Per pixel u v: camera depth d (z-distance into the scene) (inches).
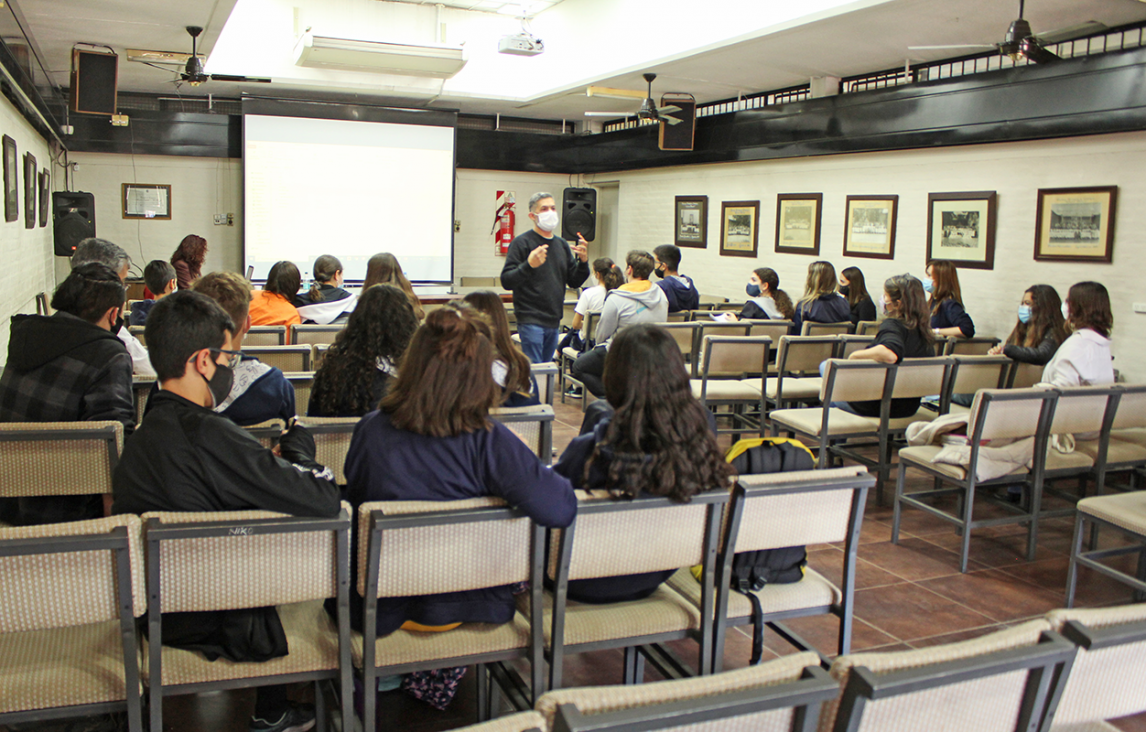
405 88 398.0
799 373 214.7
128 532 59.6
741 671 43.9
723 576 79.9
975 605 125.6
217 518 62.4
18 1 250.7
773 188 367.9
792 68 318.0
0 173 213.0
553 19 394.6
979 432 132.6
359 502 74.2
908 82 281.4
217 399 72.5
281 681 70.6
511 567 72.8
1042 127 237.5
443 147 446.0
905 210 301.6
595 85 373.1
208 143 419.5
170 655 69.0
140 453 66.3
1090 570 140.4
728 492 76.4
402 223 444.1
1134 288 227.9
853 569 85.7
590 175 508.1
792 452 87.8
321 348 151.6
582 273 230.5
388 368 98.7
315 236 428.8
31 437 83.5
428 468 70.8
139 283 388.5
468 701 96.3
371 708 71.0
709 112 414.9
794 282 359.6
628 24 337.7
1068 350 151.7
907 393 168.2
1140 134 223.1
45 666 65.7
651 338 74.9
